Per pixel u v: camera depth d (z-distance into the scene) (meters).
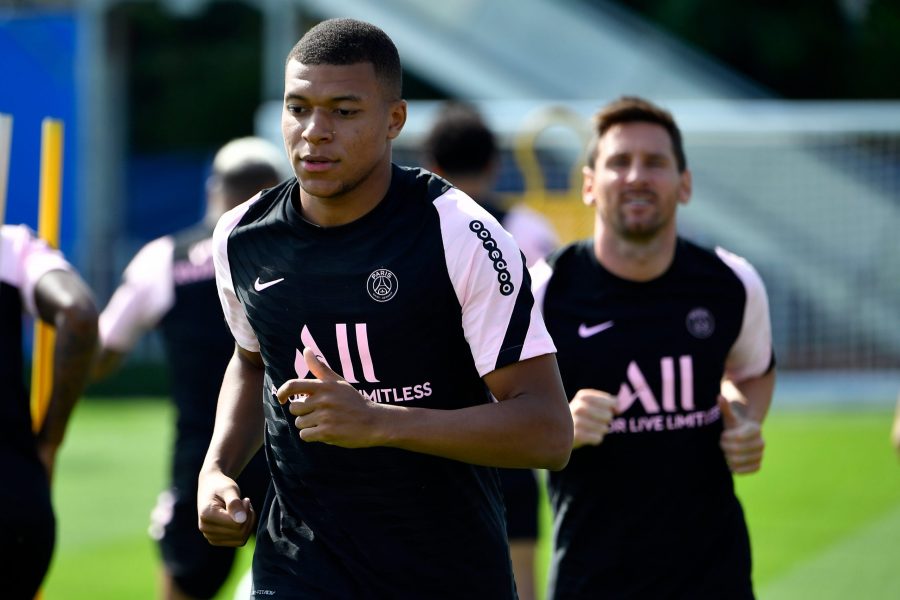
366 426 10.62
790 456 38.41
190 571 19.95
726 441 14.68
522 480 19.69
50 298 14.77
